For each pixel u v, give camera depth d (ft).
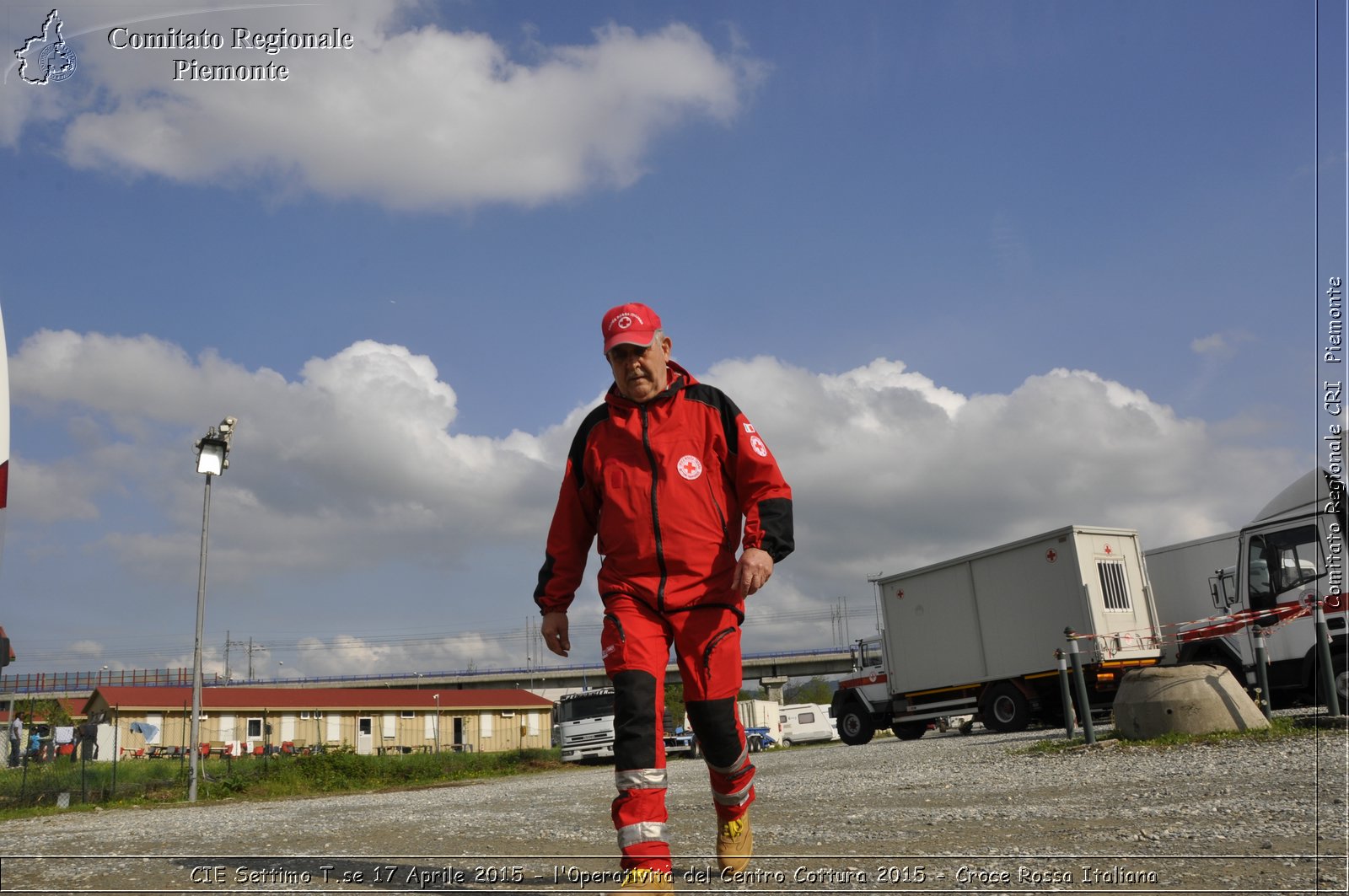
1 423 12.84
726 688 9.25
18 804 48.37
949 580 67.62
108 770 56.44
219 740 153.48
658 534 8.99
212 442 50.11
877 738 102.12
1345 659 44.70
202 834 18.24
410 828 18.19
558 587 9.98
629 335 9.16
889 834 13.85
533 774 84.84
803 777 34.17
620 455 9.30
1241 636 50.42
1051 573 60.59
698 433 9.31
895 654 70.95
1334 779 17.47
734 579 9.23
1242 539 49.21
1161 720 33.17
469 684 274.98
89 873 11.27
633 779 8.41
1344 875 8.74
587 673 274.16
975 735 65.67
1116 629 58.90
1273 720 33.86
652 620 9.01
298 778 63.98
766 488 9.27
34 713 152.15
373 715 169.27
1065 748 34.83
